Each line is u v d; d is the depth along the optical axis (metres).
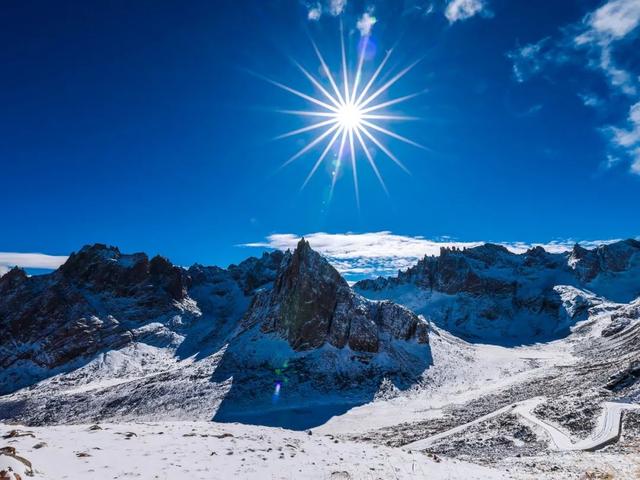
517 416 50.91
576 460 27.30
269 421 69.38
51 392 102.31
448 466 21.73
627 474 19.89
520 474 21.45
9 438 17.84
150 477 14.28
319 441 26.11
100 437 20.14
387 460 21.42
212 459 17.70
